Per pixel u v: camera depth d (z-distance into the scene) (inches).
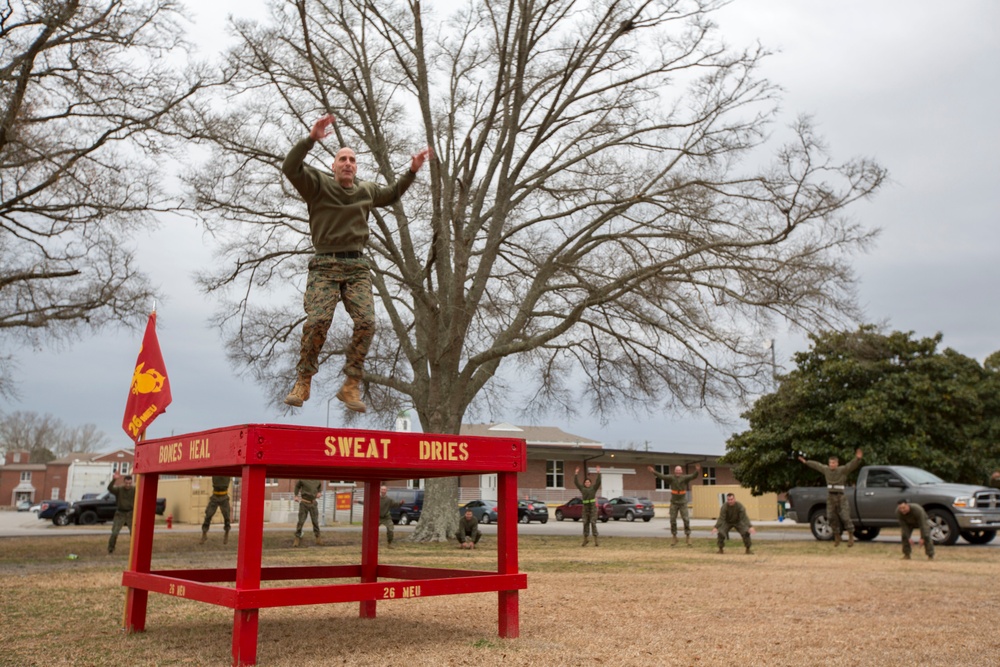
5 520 2075.5
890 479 781.9
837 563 517.3
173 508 1585.9
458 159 788.6
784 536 952.3
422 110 773.9
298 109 857.5
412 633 245.0
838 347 1123.3
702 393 842.8
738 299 758.5
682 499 753.0
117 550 671.8
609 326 911.7
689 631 250.5
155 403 283.3
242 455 202.1
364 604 281.3
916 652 218.8
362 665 196.2
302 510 737.6
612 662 202.2
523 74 794.2
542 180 874.8
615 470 2353.6
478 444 242.1
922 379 1086.4
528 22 770.2
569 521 1918.1
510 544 248.1
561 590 358.0
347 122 837.2
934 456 1043.9
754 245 748.6
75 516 1503.4
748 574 435.2
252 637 199.0
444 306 827.4
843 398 1132.5
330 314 221.1
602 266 823.7
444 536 810.8
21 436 5251.0
